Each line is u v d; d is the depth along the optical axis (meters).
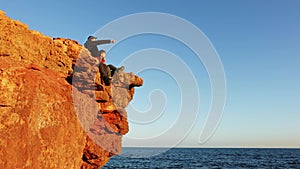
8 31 8.80
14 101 6.82
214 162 86.12
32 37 9.66
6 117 6.50
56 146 7.66
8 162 6.12
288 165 75.94
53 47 10.40
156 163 76.62
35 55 9.62
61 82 9.38
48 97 7.87
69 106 8.64
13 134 6.43
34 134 7.02
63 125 8.02
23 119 6.77
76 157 8.80
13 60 8.39
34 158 6.85
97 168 11.34
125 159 98.69
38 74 8.34
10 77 7.12
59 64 10.37
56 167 7.64
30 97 7.23
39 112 7.36
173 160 94.50
